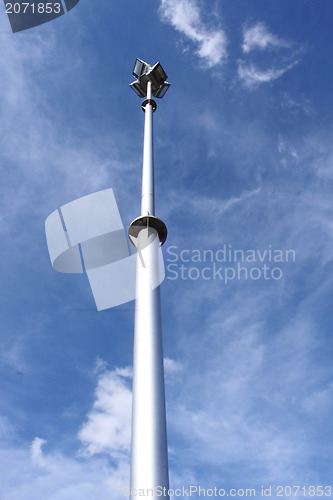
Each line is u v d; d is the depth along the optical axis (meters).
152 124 11.16
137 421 4.73
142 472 4.27
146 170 9.19
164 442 4.60
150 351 5.32
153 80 13.88
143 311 5.81
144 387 4.98
